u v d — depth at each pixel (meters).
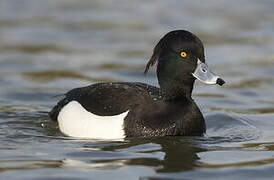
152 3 26.25
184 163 9.87
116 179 9.10
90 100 11.55
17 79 16.44
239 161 10.02
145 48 19.91
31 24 22.45
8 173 9.36
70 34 21.53
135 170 9.50
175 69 11.37
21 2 25.48
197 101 14.63
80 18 23.56
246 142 11.23
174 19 23.47
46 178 9.14
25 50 19.50
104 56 19.00
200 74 11.23
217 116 13.04
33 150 10.51
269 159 10.13
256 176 9.33
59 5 25.47
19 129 11.88
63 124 11.75
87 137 11.27
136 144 10.82
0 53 19.05
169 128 11.16
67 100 12.11
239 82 16.45
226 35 21.39
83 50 19.66
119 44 20.42
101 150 10.49
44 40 20.70
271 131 12.14
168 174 9.32
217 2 26.36
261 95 15.28
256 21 23.19
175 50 11.34
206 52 19.41
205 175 9.33
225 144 11.05
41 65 17.95
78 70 17.50
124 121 11.12
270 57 18.88
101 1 26.56
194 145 10.89
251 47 20.00
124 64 18.16
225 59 18.69
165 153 10.37
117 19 23.59
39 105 13.98
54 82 16.20
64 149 10.55
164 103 11.38
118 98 11.35
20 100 14.41
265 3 26.08
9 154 10.28
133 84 11.71
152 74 17.30
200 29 22.09
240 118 13.03
